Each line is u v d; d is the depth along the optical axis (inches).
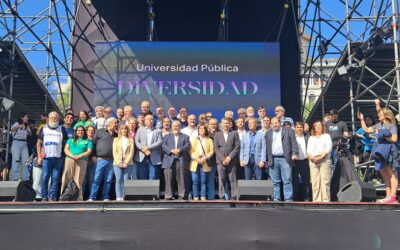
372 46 503.2
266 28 639.8
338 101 666.8
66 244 330.3
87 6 651.5
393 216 344.8
